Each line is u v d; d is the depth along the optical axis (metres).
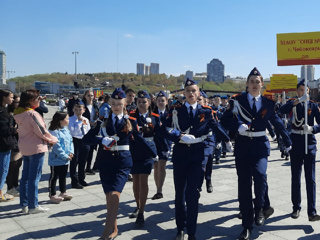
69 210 5.38
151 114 5.52
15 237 4.26
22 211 5.25
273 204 5.58
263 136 4.27
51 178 5.80
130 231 4.45
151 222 4.81
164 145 5.93
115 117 4.20
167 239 4.18
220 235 4.30
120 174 4.05
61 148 5.80
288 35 5.14
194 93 4.26
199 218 4.96
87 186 7.00
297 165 4.80
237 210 5.33
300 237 4.17
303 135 4.67
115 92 4.20
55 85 129.00
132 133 4.29
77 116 6.82
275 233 4.31
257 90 4.25
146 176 4.68
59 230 4.51
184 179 4.22
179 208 4.20
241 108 4.25
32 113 5.02
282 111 4.84
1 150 5.49
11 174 6.09
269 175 8.05
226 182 7.34
